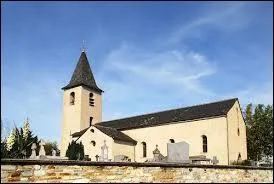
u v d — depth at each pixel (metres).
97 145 45.31
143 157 46.78
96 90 56.66
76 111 53.75
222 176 20.33
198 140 42.69
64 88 56.03
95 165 13.45
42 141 29.55
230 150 41.03
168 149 24.16
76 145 40.75
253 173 23.58
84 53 57.91
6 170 11.04
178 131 44.56
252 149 57.12
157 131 46.34
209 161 35.78
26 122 21.53
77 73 56.09
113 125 52.47
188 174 17.62
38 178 11.79
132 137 48.53
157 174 15.86
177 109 48.53
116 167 14.15
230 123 42.16
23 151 19.17
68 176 12.59
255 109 58.81
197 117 43.19
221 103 44.72
